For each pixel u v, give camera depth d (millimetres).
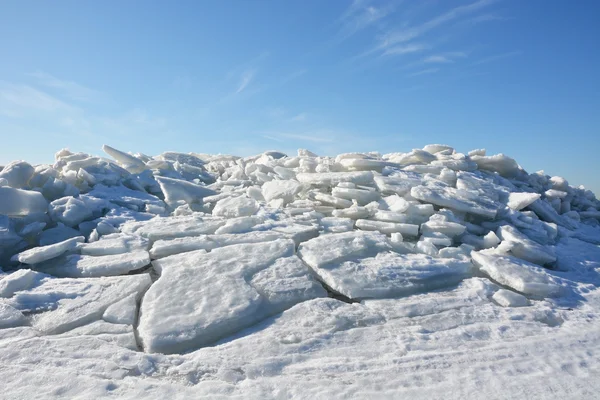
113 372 3535
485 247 6816
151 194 9047
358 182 8445
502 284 5531
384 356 3855
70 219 6582
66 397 3199
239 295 4641
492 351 3980
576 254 6965
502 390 3402
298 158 11164
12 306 4449
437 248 6469
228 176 11609
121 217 7062
